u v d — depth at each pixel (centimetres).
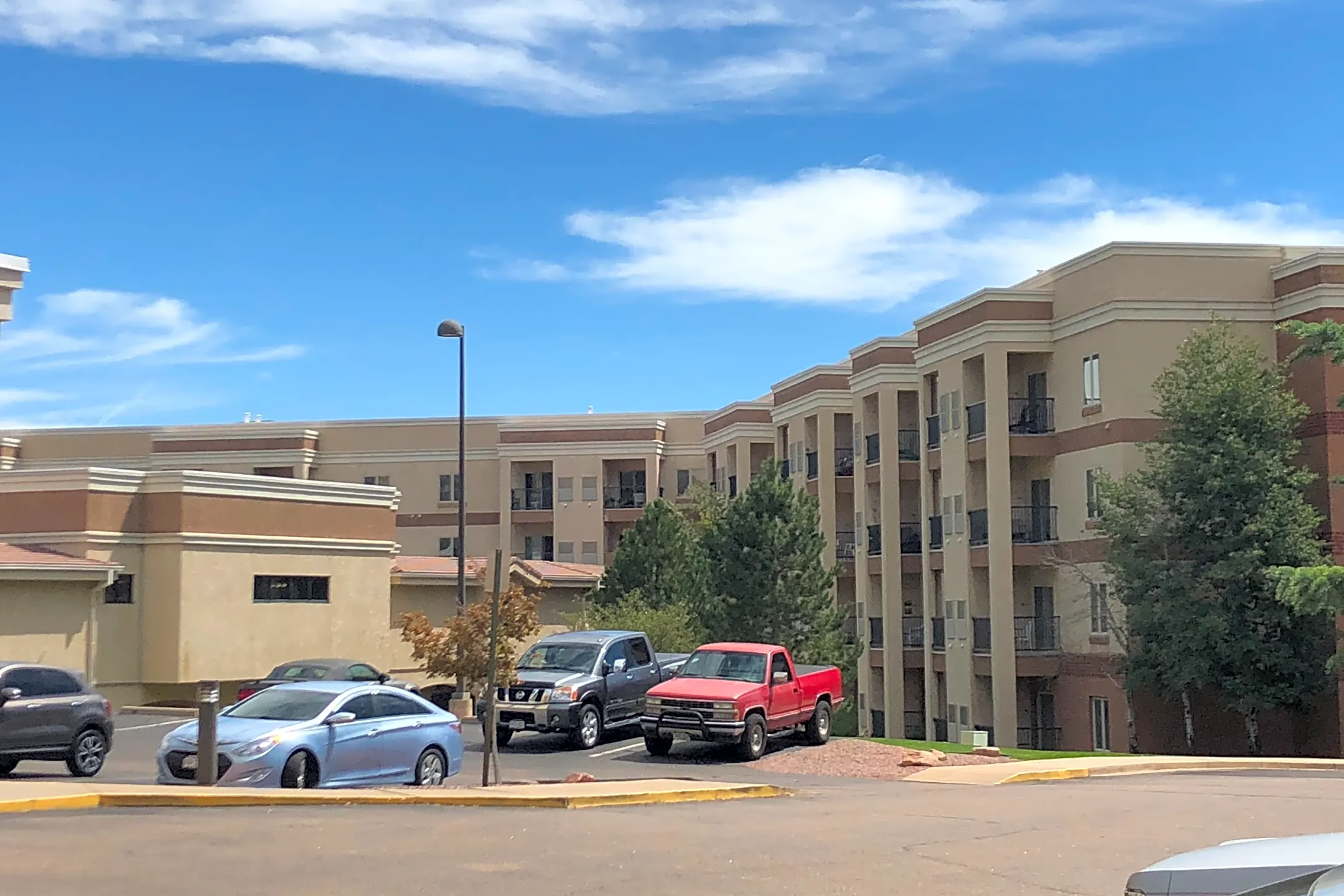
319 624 3822
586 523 6731
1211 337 3206
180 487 3469
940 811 1630
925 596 4272
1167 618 3053
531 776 2098
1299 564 3047
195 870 1062
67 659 3191
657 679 2716
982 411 3934
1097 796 1858
